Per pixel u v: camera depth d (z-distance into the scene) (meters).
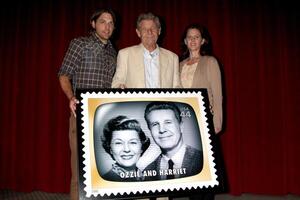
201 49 2.50
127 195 1.47
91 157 1.50
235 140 3.12
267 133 3.15
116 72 2.04
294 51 3.19
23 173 3.31
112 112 1.60
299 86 3.16
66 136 3.22
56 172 3.24
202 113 1.70
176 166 1.56
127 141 1.56
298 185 3.13
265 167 3.14
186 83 2.27
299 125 3.14
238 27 3.21
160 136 1.60
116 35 3.22
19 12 3.37
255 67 3.19
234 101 3.14
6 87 3.41
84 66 2.08
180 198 2.95
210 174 1.59
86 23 3.24
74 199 2.04
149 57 2.05
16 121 3.34
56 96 3.26
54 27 3.30
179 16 3.22
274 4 3.20
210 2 3.21
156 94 1.69
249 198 3.05
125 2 3.23
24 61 3.36
